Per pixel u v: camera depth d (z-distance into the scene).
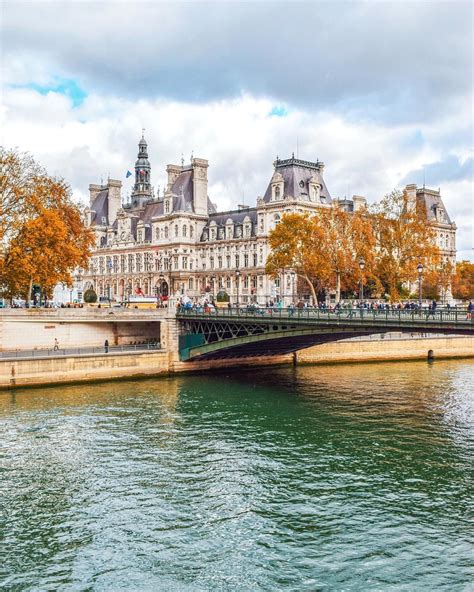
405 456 40.97
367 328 51.59
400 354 85.81
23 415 50.81
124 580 26.33
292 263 95.00
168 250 144.25
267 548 28.89
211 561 27.80
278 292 118.56
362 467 38.97
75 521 31.58
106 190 176.00
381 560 27.67
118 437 45.09
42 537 29.97
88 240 88.88
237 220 136.00
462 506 33.12
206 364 74.44
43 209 77.19
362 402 56.91
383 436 45.53
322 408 54.38
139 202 171.62
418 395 60.31
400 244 91.69
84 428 47.28
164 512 32.62
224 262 136.00
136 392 61.00
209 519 31.84
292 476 37.50
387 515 32.12
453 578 26.19
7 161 77.81
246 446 43.22
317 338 64.38
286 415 51.84
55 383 63.62
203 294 138.62
